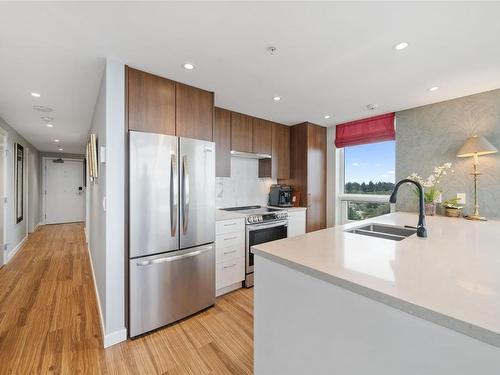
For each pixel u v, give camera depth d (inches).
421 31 59.1
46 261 152.8
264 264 48.9
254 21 55.6
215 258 99.0
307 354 40.4
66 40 62.6
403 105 114.4
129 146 73.6
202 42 63.9
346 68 78.2
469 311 25.2
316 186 153.1
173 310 82.9
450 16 53.6
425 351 27.2
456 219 92.7
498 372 22.6
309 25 57.0
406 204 119.5
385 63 75.1
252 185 151.9
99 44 64.6
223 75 83.1
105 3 49.3
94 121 119.9
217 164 117.7
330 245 53.1
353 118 138.3
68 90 96.7
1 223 142.5
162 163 80.0
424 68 78.1
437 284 32.2
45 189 285.3
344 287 34.0
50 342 72.9
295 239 59.2
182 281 85.1
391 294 29.3
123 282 74.5
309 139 148.4
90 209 154.3
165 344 72.5
